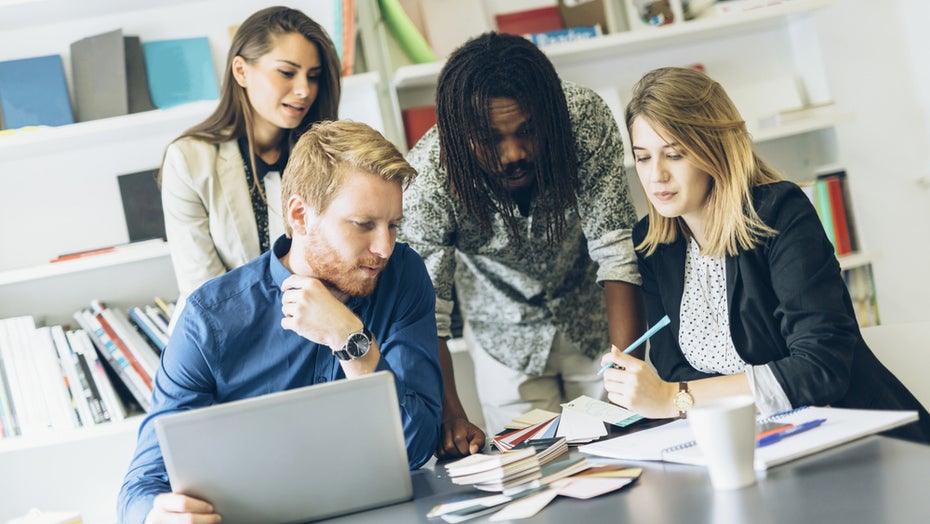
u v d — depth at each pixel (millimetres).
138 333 2539
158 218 2668
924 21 2928
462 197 1962
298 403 1160
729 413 972
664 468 1121
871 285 2812
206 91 2621
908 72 3016
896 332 1582
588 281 2279
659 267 1732
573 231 2164
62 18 2596
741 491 970
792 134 3018
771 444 1105
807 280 1461
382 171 1355
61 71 2586
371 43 2723
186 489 1148
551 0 2930
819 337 1403
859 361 1471
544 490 1111
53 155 2654
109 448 2715
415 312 1557
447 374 1909
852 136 2992
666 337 1731
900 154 3014
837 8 2971
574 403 1608
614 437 1346
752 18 2746
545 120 1888
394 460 1188
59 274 2586
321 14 2773
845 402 1432
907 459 973
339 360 1467
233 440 1148
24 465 2678
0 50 2615
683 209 1613
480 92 1838
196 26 2705
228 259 2178
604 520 949
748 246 1553
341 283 1419
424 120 2680
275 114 2129
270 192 2203
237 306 1458
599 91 2850
